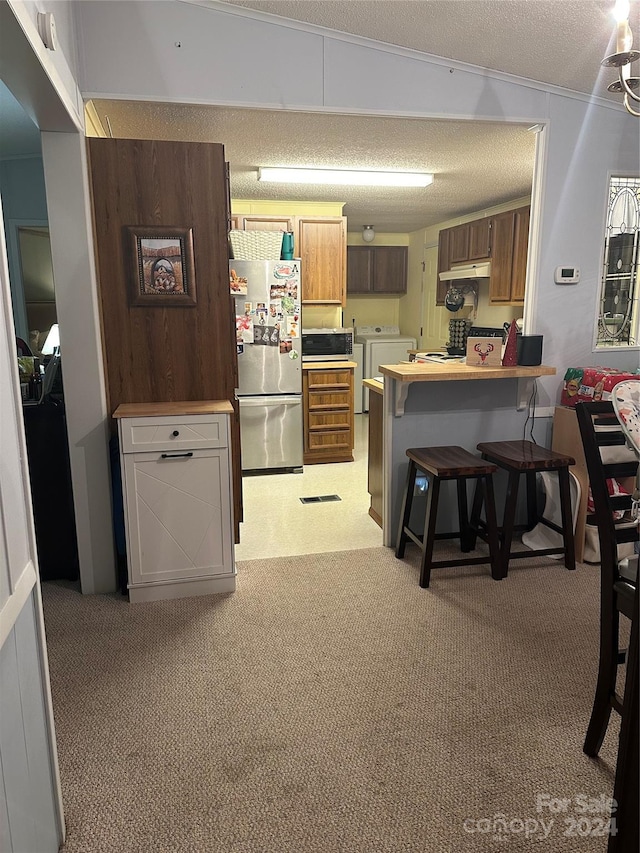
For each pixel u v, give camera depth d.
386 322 7.82
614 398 1.49
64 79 2.03
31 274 4.62
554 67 2.79
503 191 4.90
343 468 4.95
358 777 1.64
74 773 1.66
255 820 1.50
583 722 1.86
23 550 1.23
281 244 4.57
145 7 2.45
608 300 3.33
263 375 4.62
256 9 2.52
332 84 2.69
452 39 2.60
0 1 1.25
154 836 1.46
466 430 3.29
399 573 2.93
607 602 1.63
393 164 3.99
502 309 5.52
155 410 2.55
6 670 1.10
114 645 2.30
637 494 1.47
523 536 3.26
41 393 2.78
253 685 2.05
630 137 3.13
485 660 2.19
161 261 2.68
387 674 2.11
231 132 3.26
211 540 2.67
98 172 2.57
